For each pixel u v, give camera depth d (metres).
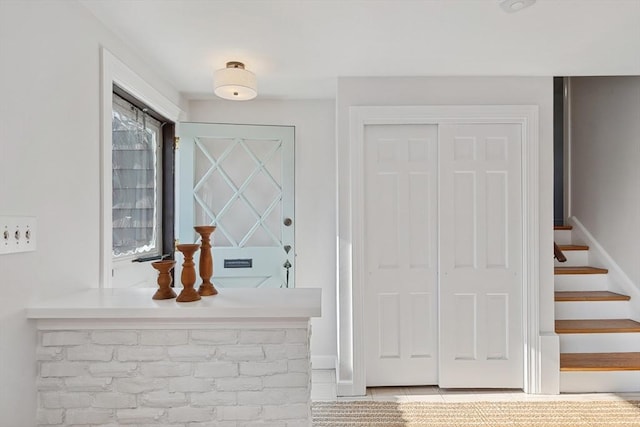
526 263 2.81
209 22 1.99
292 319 1.50
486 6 1.84
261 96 3.33
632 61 2.54
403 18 1.96
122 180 2.44
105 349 1.50
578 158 3.78
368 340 2.88
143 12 1.89
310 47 2.30
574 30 2.10
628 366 2.75
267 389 1.50
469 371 2.84
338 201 2.84
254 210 3.30
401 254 2.88
